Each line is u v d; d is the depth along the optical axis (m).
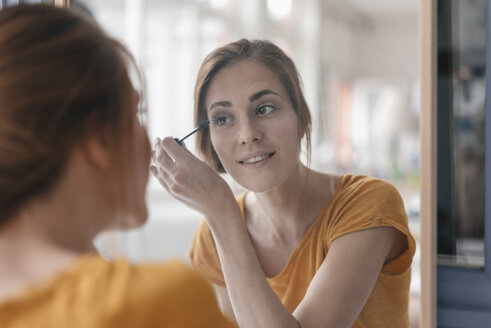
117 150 0.47
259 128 0.97
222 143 1.00
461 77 0.94
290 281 1.01
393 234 0.91
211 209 0.82
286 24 1.07
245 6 1.10
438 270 0.96
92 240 0.50
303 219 1.01
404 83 1.01
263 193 1.02
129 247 1.17
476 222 0.94
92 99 0.45
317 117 1.03
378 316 0.94
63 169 0.45
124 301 0.40
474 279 0.94
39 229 0.45
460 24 0.93
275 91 0.97
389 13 1.02
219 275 1.12
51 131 0.43
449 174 0.95
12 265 0.44
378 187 0.93
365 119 1.04
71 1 1.14
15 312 0.40
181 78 1.15
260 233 1.06
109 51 0.48
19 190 0.43
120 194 0.48
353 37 1.03
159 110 1.14
